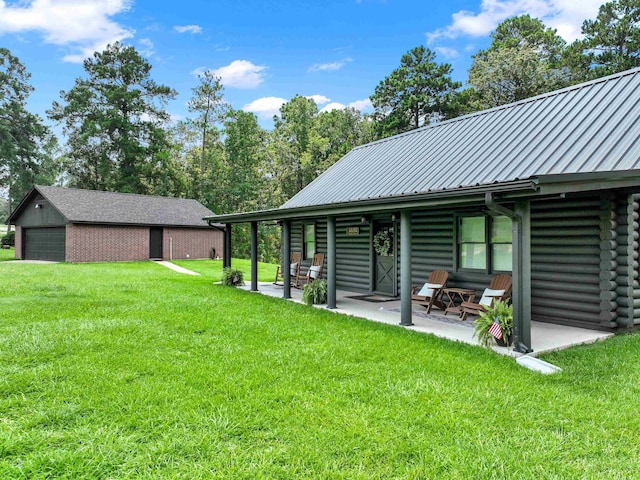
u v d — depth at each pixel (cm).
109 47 3531
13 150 3534
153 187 3609
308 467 281
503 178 718
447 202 582
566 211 717
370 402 383
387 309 879
